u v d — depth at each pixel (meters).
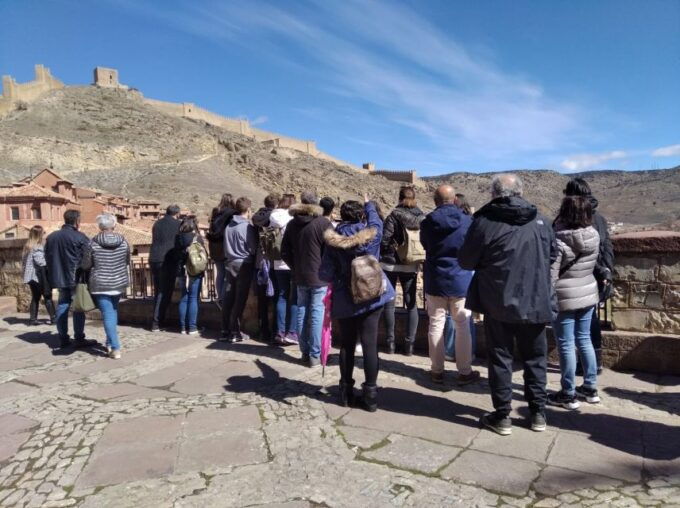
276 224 6.96
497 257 3.92
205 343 7.39
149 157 120.06
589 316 4.61
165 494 3.30
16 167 93.31
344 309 4.55
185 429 4.29
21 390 5.57
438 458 3.65
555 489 3.21
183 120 151.62
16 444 4.16
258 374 5.80
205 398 5.05
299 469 3.55
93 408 4.87
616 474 3.38
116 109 137.88
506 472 3.43
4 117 120.19
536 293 3.88
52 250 7.35
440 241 5.08
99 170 103.31
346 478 3.41
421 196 130.75
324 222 5.88
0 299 11.08
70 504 3.24
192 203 82.69
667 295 5.44
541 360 4.05
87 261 6.58
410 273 6.15
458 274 5.05
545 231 4.00
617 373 5.46
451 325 6.09
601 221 4.77
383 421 4.35
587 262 4.44
